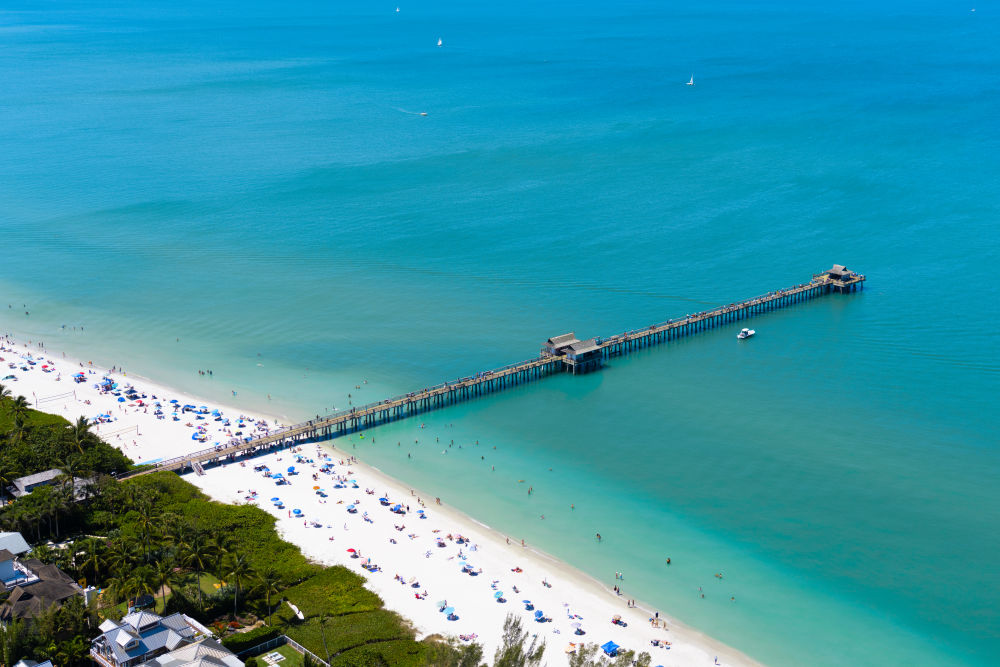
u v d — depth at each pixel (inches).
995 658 4480.8
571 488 6048.2
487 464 6353.3
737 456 6446.9
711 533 5541.3
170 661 3961.6
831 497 5905.5
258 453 6407.5
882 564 5211.6
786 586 5039.4
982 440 6565.0
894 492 5940.0
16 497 5467.5
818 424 6860.2
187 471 6112.2
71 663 4126.5
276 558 5078.7
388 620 4574.3
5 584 4473.4
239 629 4453.7
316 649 4318.4
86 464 5748.0
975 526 5556.1
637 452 6530.5
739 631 4658.0
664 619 4741.6
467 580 4987.7
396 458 6417.3
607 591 4960.6
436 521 5590.6
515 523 5625.0
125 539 4798.2
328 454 6432.1
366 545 5285.4
